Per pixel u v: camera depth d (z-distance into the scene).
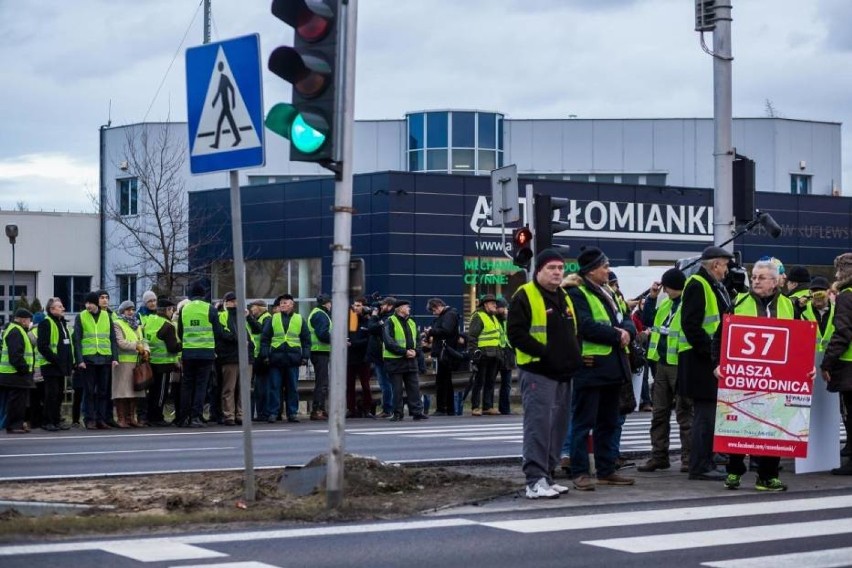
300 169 73.88
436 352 31.11
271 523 11.62
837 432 15.92
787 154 80.31
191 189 71.75
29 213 68.31
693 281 14.82
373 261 51.81
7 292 67.69
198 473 15.59
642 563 9.78
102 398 26.14
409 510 12.33
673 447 20.11
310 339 29.00
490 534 11.05
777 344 14.08
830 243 62.88
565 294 13.63
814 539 10.90
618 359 14.42
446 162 72.44
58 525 11.07
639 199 57.53
